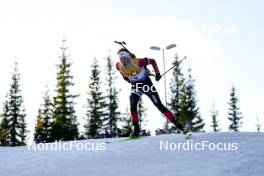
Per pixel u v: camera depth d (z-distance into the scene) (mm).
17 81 50219
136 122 10461
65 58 48219
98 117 48312
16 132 49469
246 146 8180
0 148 10703
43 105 47562
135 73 10430
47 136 43938
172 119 10258
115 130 48406
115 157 8258
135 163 7676
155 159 7816
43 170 7895
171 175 6742
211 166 7004
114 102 49125
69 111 47094
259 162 7051
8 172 8031
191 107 51406
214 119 60312
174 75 52219
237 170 6711
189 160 7520
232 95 57812
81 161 8250
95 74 49250
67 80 47906
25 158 9109
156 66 10609
